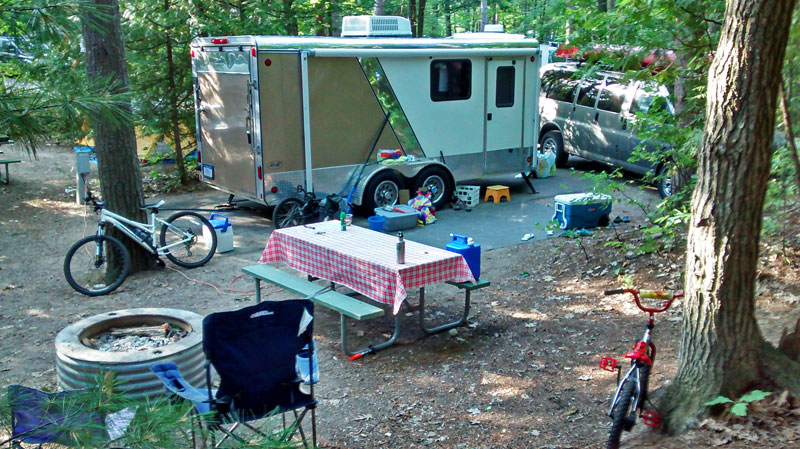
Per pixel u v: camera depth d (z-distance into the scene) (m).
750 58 3.54
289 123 9.34
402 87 10.24
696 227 3.86
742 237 3.71
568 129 13.07
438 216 10.41
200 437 2.46
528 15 17.53
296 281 6.31
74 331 4.63
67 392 2.52
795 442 3.47
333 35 15.65
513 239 9.08
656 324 5.97
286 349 3.62
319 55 9.29
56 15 2.84
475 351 5.69
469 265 6.43
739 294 3.77
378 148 10.23
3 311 6.63
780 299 5.90
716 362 3.82
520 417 4.55
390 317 6.54
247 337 3.52
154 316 5.02
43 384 5.01
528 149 11.74
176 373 3.75
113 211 7.71
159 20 11.45
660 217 7.23
